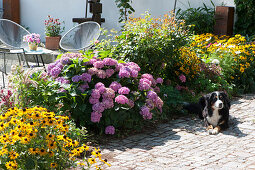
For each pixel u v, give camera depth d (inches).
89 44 284.4
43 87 185.5
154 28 241.9
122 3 381.7
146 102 198.1
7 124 117.0
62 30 457.4
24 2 471.8
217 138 187.5
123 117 190.7
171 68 264.1
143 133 197.2
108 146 177.5
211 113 200.5
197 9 396.2
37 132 114.3
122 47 237.9
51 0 458.6
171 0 410.9
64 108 188.1
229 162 153.9
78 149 122.7
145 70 243.6
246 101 261.0
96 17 394.6
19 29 319.3
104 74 196.4
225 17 386.3
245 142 179.5
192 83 267.4
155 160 157.8
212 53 299.9
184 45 257.0
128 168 148.8
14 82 179.3
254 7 398.6
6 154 114.3
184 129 203.8
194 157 160.7
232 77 283.4
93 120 184.5
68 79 196.2
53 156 115.4
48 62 362.0
